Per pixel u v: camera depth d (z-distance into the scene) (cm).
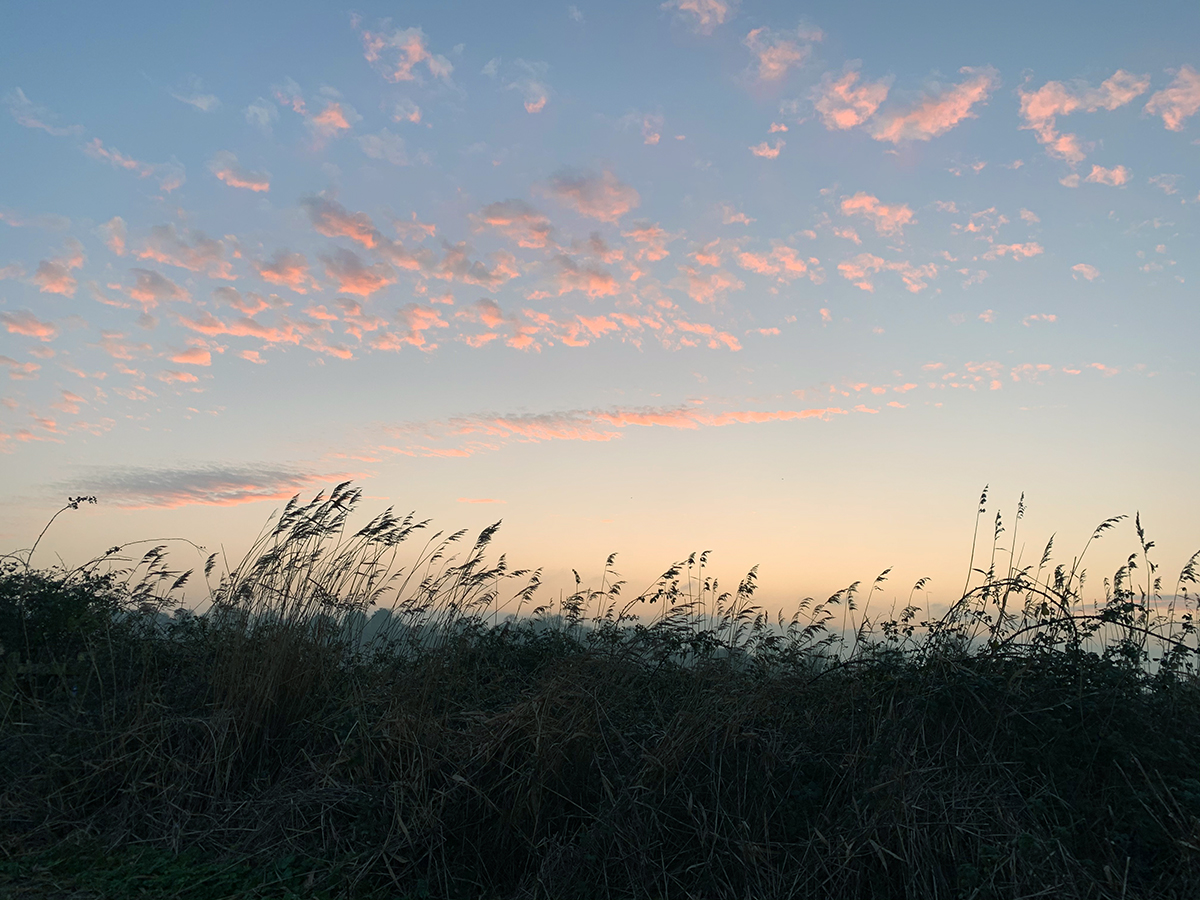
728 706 641
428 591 802
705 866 536
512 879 571
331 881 537
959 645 691
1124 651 643
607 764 621
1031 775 590
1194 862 475
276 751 680
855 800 542
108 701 700
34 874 520
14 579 829
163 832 596
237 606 764
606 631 772
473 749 616
